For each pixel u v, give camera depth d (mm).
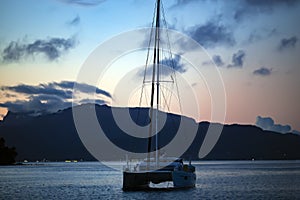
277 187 75625
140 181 55406
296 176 114312
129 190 56031
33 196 61938
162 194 56719
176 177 56000
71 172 154500
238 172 143375
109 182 91312
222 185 79625
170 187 57188
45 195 63094
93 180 99812
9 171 168500
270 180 95688
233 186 77438
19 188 76438
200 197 56406
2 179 107188
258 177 109500
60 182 92812
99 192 66000
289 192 66312
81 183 88750
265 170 161500
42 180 101438
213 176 116000
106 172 153125
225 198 57250
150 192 56375
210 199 55250
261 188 73250
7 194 65125
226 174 128500
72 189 72938
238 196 59969
